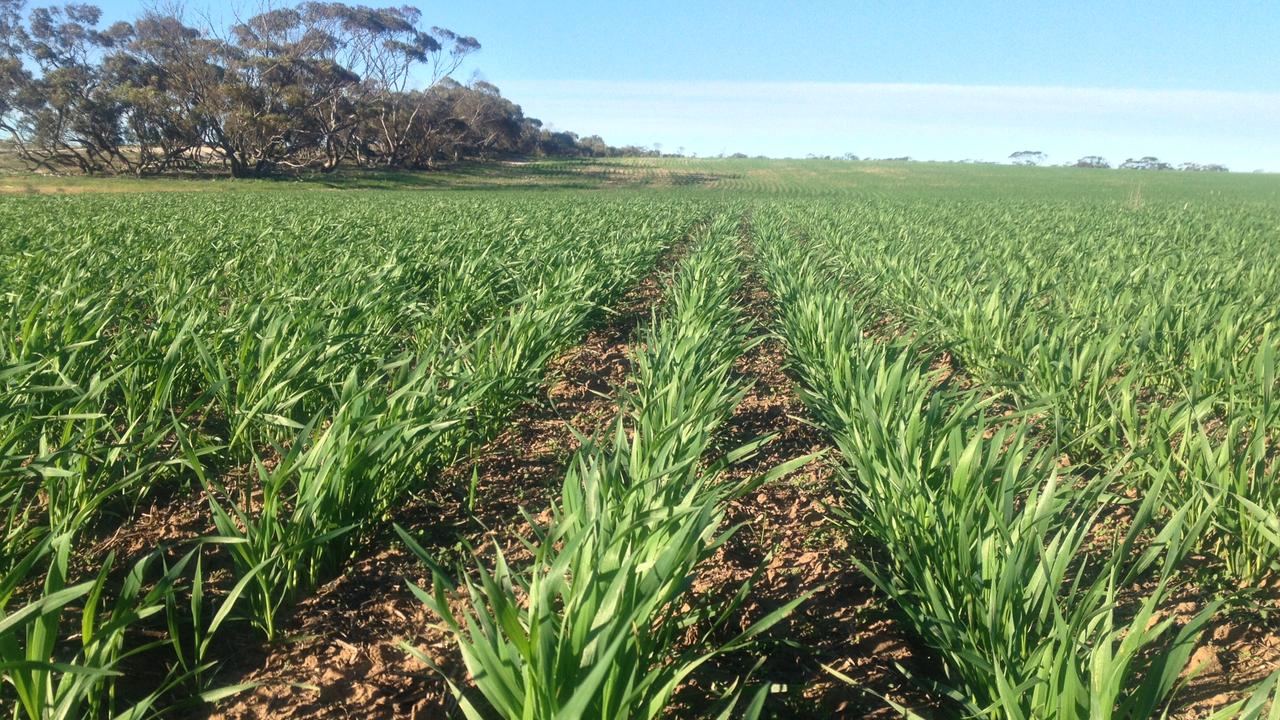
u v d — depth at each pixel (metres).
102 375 5.31
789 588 3.88
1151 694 2.13
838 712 3.00
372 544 4.17
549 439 5.88
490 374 5.63
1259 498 3.76
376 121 74.75
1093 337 6.60
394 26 67.75
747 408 6.91
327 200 30.47
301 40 61.72
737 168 105.44
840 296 8.77
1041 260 13.45
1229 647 3.34
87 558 3.86
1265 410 4.22
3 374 3.47
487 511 4.65
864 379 5.02
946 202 38.59
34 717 2.30
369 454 3.76
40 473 3.21
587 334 9.43
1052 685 2.23
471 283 9.28
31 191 43.72
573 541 2.29
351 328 6.41
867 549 4.23
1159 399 6.52
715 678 3.15
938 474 3.79
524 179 77.62
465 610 2.42
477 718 2.28
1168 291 8.60
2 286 7.14
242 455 4.96
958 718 2.75
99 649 2.66
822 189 67.00
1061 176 94.88
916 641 3.43
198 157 64.00
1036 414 5.93
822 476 5.30
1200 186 74.06
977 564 3.07
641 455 3.86
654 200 36.28
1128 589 3.77
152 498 4.55
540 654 2.02
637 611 2.11
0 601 2.49
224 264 10.50
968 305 8.06
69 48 57.47
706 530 2.96
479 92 92.56
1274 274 11.40
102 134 57.00
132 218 17.55
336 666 3.19
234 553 3.20
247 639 3.34
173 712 2.87
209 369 5.12
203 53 58.38
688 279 10.24
